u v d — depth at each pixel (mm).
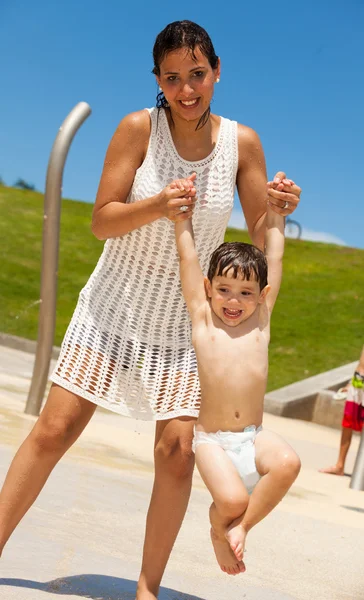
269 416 13328
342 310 20000
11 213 25516
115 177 3805
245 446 3447
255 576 4492
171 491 3676
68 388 3746
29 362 13672
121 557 4270
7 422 7602
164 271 3812
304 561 5023
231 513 3281
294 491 7539
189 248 3645
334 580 4691
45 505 4977
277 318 19203
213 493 3314
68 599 3449
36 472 3697
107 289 3879
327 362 16875
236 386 3537
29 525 4480
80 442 7508
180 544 4895
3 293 19062
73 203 27484
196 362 3809
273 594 4168
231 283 3586
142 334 3836
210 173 3840
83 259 22391
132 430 8891
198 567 4457
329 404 13773
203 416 3568
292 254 24500
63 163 8836
